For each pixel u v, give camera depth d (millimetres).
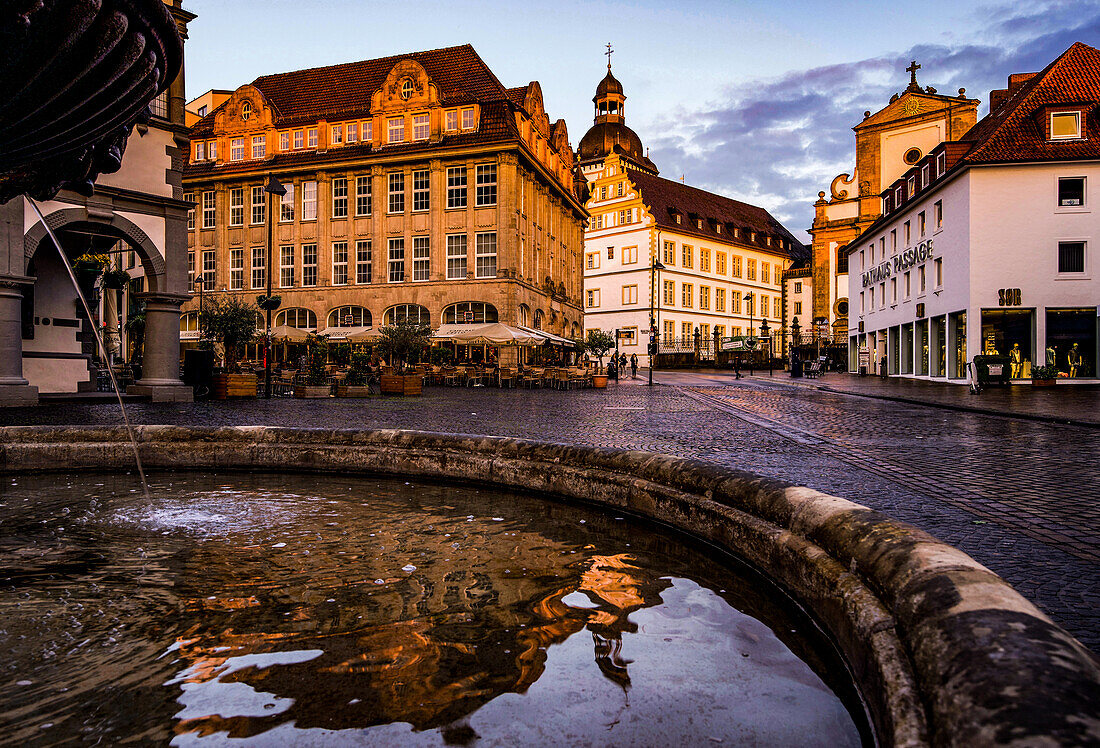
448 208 42875
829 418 14227
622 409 16672
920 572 2033
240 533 4129
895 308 41125
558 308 53562
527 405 18344
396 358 33281
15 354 15656
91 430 6664
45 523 4367
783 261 94438
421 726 1858
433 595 2990
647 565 3518
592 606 2883
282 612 2752
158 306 18328
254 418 12906
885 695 1753
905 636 1866
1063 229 29719
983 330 30469
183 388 18562
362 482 6098
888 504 5320
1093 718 1128
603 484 4852
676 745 1786
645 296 76562
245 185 46000
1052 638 1435
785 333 86500
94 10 3119
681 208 81688
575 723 1885
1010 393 24031
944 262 33469
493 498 5320
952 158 33031
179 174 18734
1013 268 30047
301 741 1776
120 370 28453
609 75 92562
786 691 2125
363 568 3395
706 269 82688
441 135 42906
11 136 3729
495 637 2512
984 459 8023
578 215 61188
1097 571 3533
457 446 6074
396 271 43812
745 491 3650
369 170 44094
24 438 6500
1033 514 4969
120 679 2141
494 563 3523
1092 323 29656
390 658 2311
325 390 22422
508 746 1758
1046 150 29750
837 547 2646
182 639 2471
